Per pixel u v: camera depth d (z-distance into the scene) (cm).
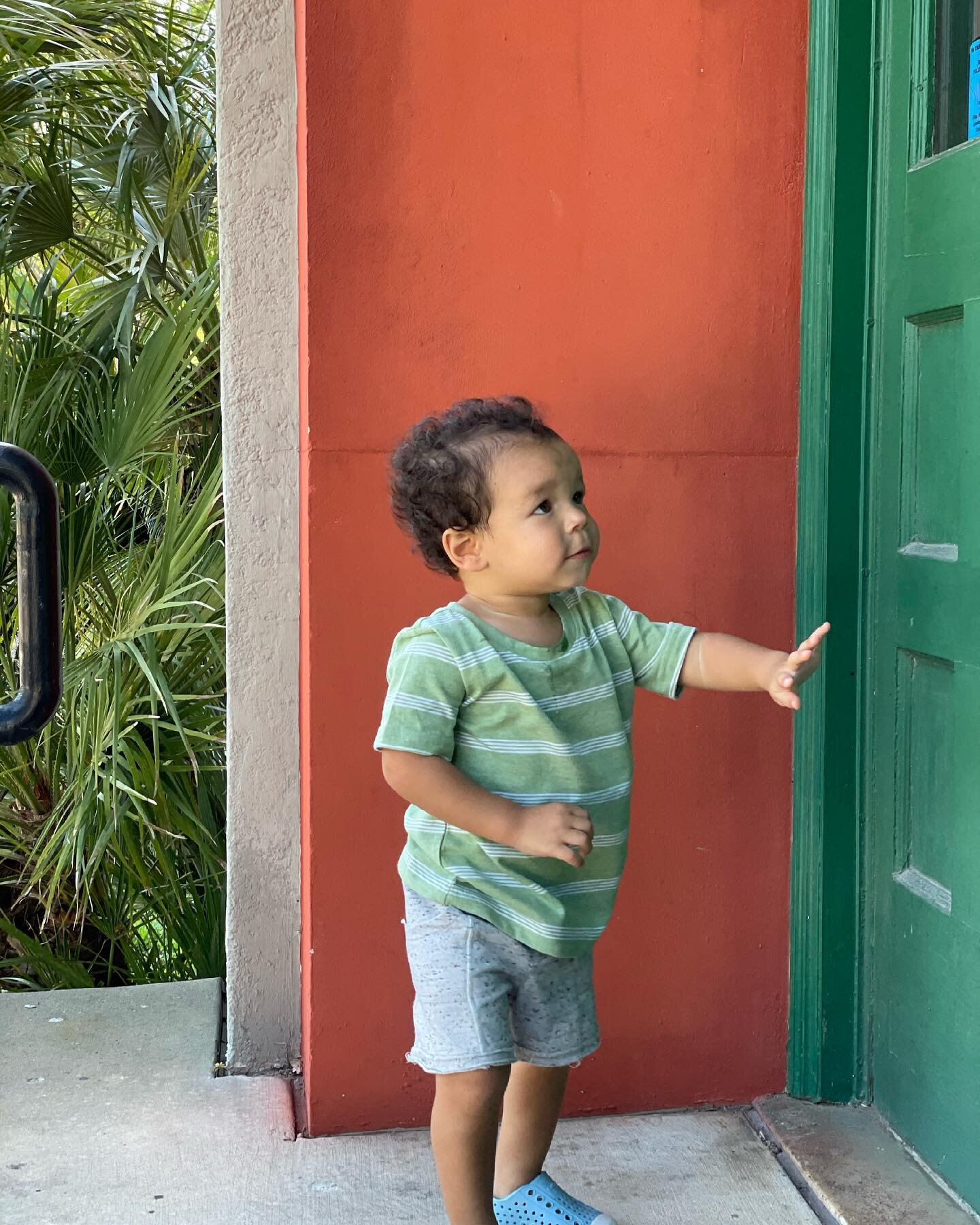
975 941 204
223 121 241
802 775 240
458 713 178
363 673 229
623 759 187
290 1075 260
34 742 337
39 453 334
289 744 258
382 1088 238
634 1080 246
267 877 260
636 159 228
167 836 335
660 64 226
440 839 182
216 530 341
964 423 202
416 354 225
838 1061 244
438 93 221
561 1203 203
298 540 252
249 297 246
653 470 234
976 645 200
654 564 236
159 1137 235
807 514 235
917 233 214
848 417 229
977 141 197
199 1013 286
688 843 243
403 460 182
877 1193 214
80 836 299
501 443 173
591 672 183
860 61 223
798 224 233
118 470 323
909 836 229
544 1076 199
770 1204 216
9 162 373
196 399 363
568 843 166
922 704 222
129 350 345
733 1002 247
